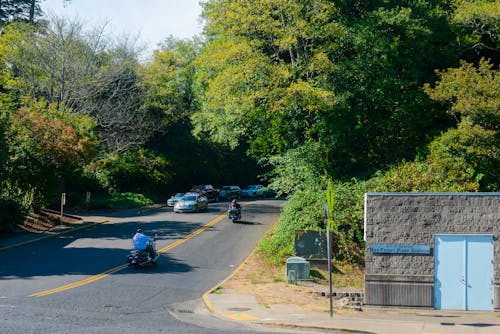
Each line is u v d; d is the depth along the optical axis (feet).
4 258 78.95
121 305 53.11
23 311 47.73
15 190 115.34
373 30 108.37
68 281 63.52
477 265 60.85
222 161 240.32
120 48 183.21
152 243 76.43
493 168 89.97
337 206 88.12
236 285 67.15
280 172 112.06
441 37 114.73
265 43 114.21
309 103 104.37
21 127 114.52
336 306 59.41
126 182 183.62
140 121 185.37
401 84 106.42
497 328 47.34
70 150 117.80
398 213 62.28
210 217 136.98
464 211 61.36
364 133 108.06
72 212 144.36
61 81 154.92
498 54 119.03
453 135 88.69
